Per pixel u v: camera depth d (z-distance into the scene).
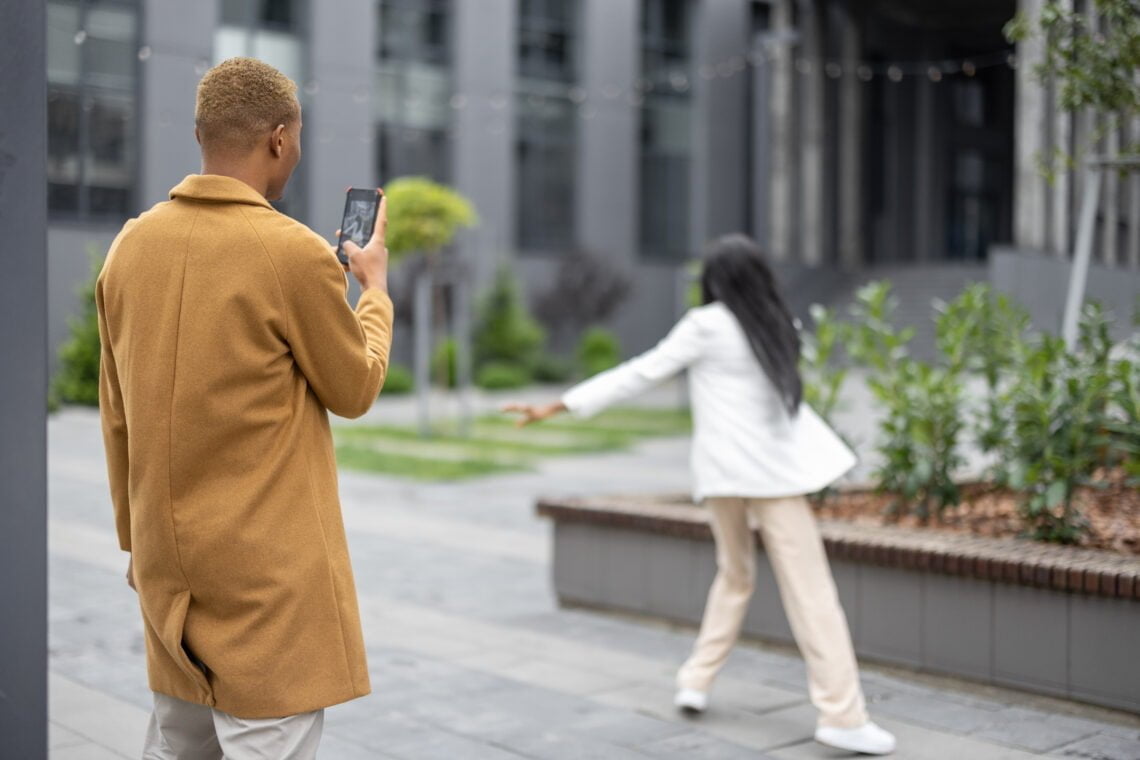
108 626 5.30
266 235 2.05
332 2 21.41
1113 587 3.77
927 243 30.86
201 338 2.02
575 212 27.02
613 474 11.77
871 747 3.53
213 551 2.01
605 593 5.52
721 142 28.78
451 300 21.95
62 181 12.29
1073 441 4.87
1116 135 7.10
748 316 3.74
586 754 3.61
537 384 25.39
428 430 15.50
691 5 28.31
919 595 4.35
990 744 3.67
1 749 2.25
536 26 26.12
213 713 2.10
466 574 6.65
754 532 4.83
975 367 5.60
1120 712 3.83
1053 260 16.69
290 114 2.18
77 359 14.48
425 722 3.93
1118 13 5.00
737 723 3.93
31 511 2.27
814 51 27.20
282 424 2.07
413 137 24.06
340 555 2.14
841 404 5.89
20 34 2.23
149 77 12.45
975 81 32.34
